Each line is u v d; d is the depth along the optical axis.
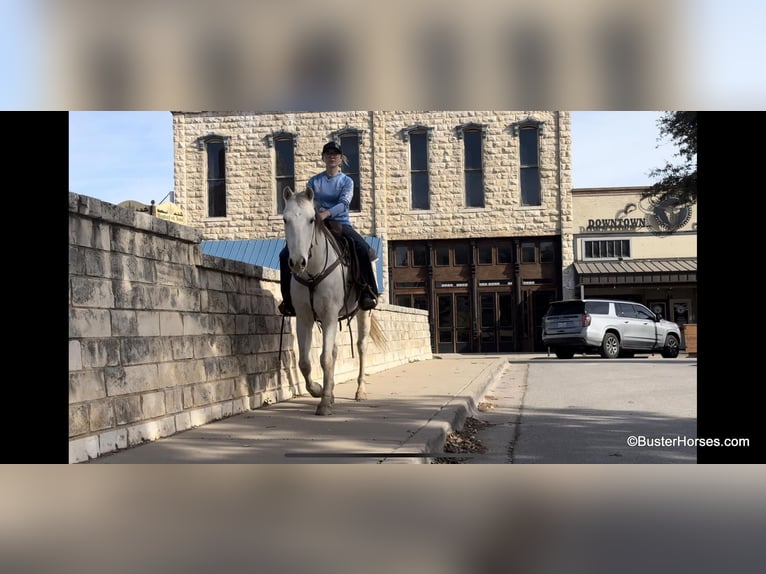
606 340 23.67
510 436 7.88
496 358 24.14
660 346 24.86
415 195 32.16
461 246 32.12
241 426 7.22
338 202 8.84
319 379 11.70
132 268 6.21
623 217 31.19
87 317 5.58
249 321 8.80
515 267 31.64
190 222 31.70
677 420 8.95
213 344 7.76
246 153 31.62
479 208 31.73
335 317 8.20
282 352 9.96
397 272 32.34
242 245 30.47
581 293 30.69
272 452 5.89
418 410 8.54
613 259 31.14
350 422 7.51
